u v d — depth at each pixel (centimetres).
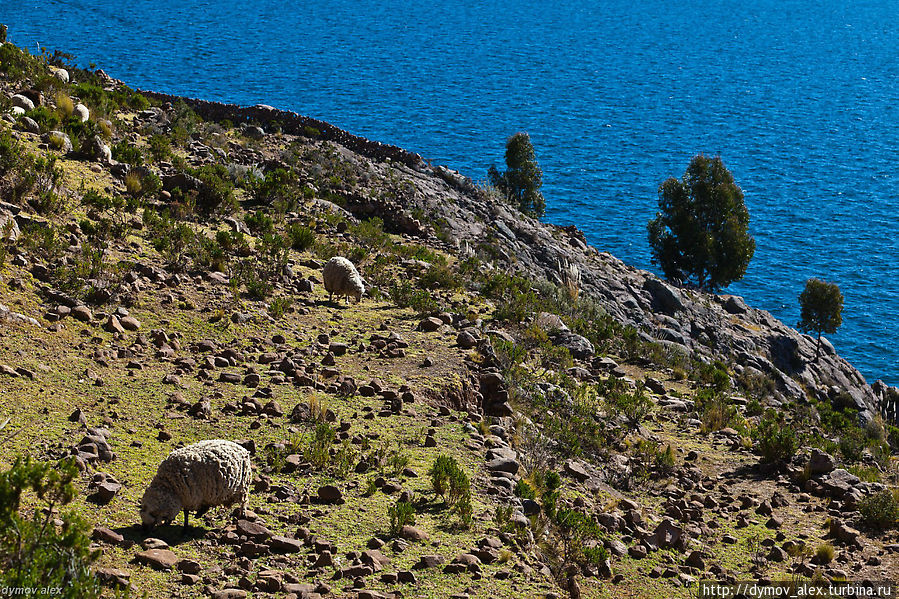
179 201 3117
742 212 8138
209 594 1052
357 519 1365
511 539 1401
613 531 1656
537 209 7988
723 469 2231
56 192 2680
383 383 2014
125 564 1086
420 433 1766
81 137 3394
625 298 4950
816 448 2489
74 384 1648
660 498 1939
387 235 3819
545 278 4444
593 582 1409
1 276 2000
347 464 1534
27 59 4366
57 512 1167
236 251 2811
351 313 2558
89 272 2194
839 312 8762
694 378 3281
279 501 1373
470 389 2105
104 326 1977
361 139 5438
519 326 2936
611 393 2488
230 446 1249
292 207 3716
